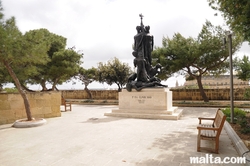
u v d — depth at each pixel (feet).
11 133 24.73
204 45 52.54
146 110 35.96
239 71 51.80
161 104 35.63
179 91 74.28
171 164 14.05
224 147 17.71
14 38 27.58
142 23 41.68
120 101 39.11
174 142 19.53
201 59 55.47
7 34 26.45
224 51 51.78
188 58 54.29
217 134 16.06
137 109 37.27
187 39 58.18
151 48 42.14
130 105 38.06
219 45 52.24
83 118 36.19
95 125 29.04
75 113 44.11
